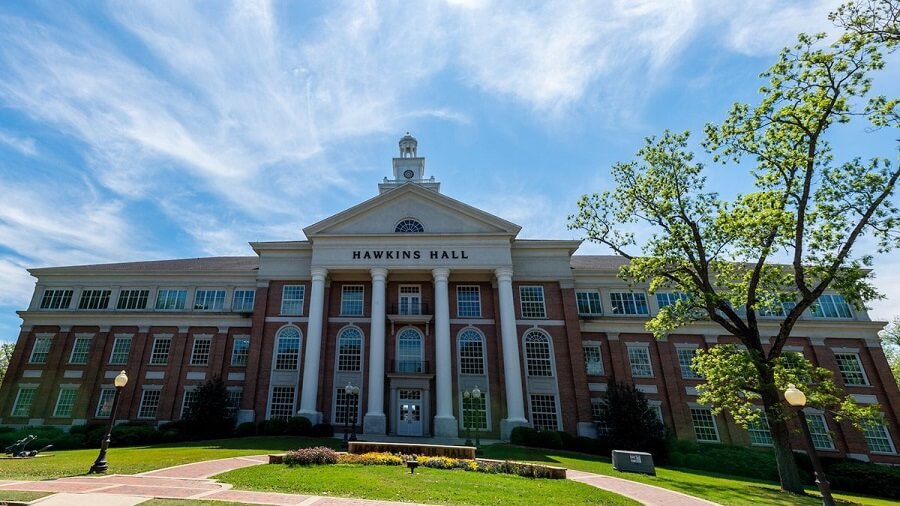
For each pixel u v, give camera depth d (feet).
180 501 35.88
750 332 71.72
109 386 119.03
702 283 77.51
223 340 122.31
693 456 93.20
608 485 54.29
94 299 129.70
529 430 97.09
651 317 123.13
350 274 121.49
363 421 105.29
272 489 42.34
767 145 71.00
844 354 117.60
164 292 130.21
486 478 51.44
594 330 122.11
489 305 120.57
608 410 100.89
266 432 99.86
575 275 129.29
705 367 72.49
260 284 122.01
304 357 114.42
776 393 65.62
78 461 60.70
